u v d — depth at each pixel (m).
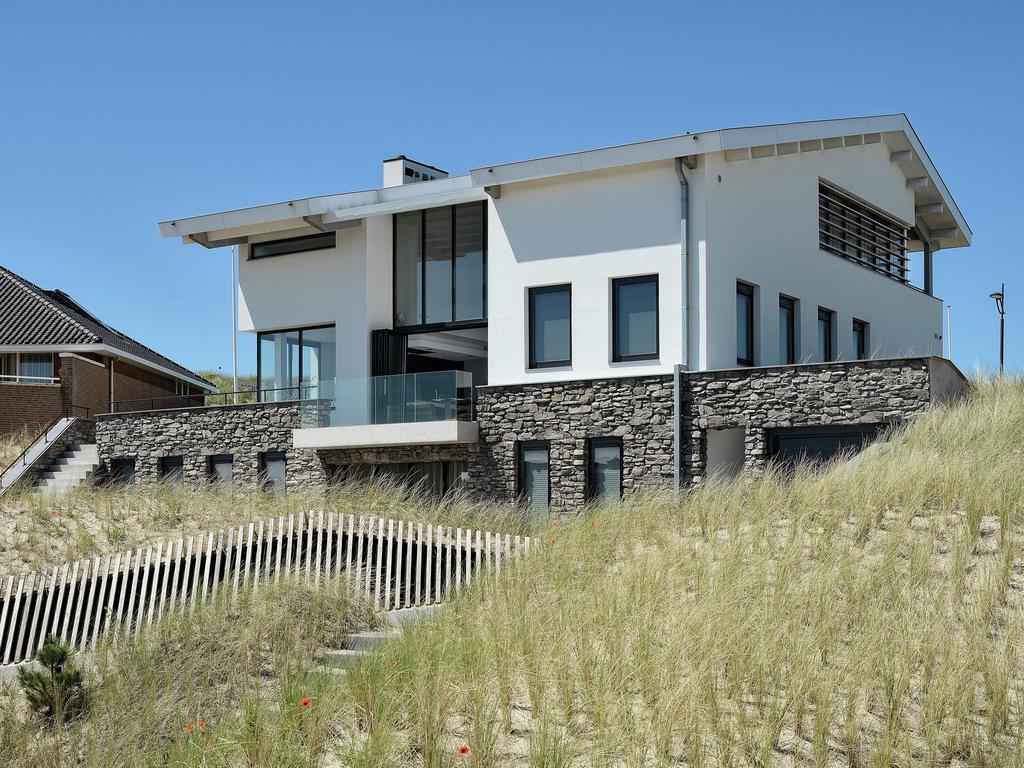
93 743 8.82
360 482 21.28
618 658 7.91
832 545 10.48
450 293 23.42
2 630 13.20
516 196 21.44
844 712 7.06
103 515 18.23
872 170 25.06
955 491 11.85
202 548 13.16
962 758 6.57
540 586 10.50
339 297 24.16
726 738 6.75
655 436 19.39
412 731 7.19
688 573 10.03
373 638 10.63
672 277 19.73
